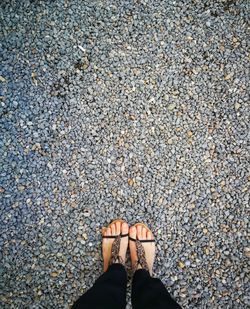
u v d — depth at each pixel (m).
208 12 1.17
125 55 1.15
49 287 1.10
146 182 1.13
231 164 1.14
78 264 1.11
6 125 1.13
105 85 1.14
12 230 1.11
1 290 1.10
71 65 1.15
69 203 1.12
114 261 1.06
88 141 1.13
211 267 1.12
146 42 1.16
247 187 1.14
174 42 1.16
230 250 1.13
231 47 1.17
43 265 1.11
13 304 1.10
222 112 1.15
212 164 1.14
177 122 1.14
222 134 1.15
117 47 1.15
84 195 1.12
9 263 1.10
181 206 1.13
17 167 1.12
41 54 1.15
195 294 1.12
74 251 1.12
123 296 0.94
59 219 1.12
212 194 1.13
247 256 1.13
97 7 1.16
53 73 1.14
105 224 1.12
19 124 1.13
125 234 1.11
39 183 1.12
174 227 1.12
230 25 1.17
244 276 1.12
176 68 1.15
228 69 1.16
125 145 1.13
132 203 1.13
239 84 1.16
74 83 1.14
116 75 1.15
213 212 1.13
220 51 1.16
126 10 1.16
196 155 1.14
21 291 1.10
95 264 1.12
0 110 1.13
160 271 1.12
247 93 1.16
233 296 1.12
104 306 0.87
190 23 1.17
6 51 1.14
